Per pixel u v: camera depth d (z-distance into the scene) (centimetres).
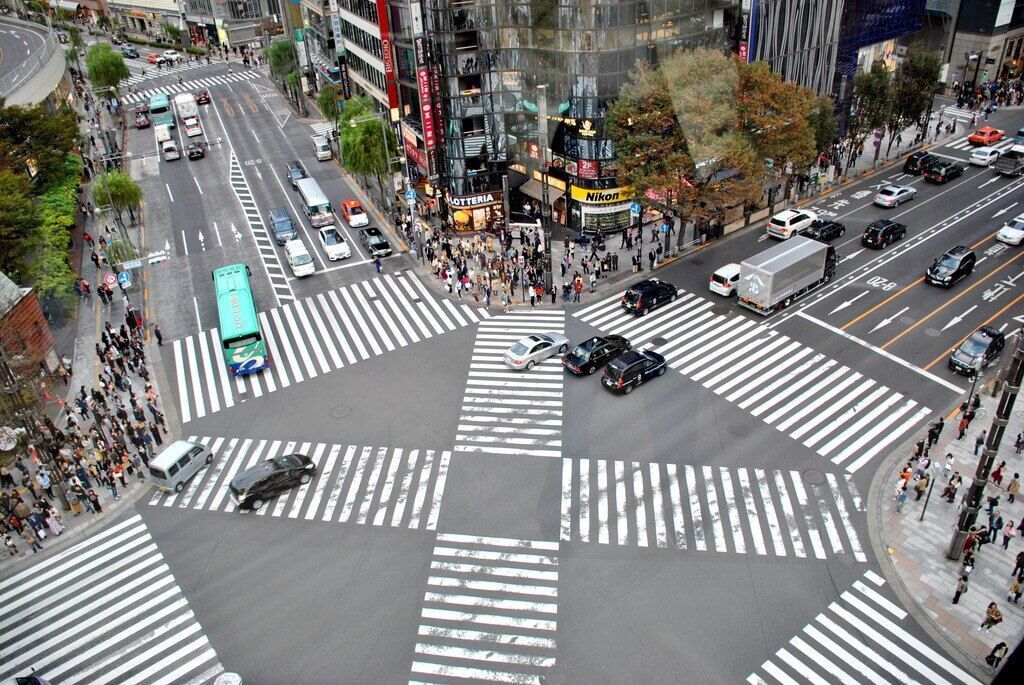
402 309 4872
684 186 4103
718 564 2844
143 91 10700
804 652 2478
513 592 2766
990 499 2931
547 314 4691
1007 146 6531
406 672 2483
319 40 9075
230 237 6088
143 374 4306
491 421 3728
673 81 3141
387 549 3008
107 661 2630
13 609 2906
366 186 6800
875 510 3062
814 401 3722
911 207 5775
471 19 5138
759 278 4391
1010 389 2412
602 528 3039
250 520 3234
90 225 6500
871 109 5962
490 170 5725
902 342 4138
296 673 2503
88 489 3403
